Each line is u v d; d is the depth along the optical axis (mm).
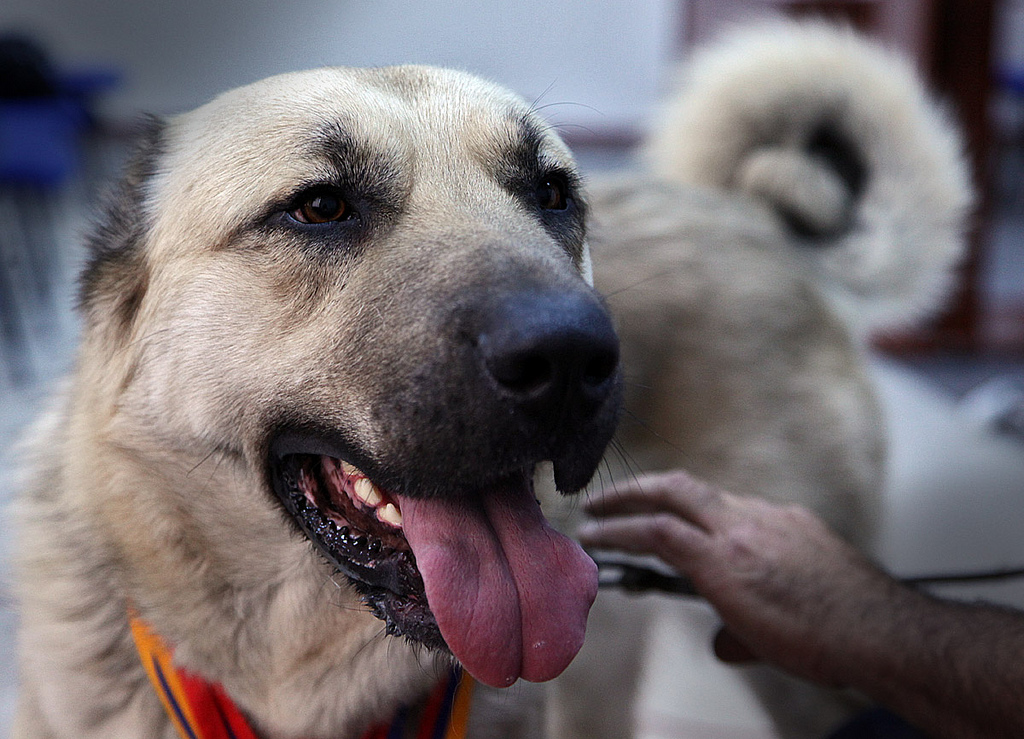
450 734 600
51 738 618
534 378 491
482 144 605
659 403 887
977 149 1840
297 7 3586
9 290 1756
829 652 607
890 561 1195
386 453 526
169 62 3572
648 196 980
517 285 509
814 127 1085
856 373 973
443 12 3621
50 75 1920
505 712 626
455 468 510
